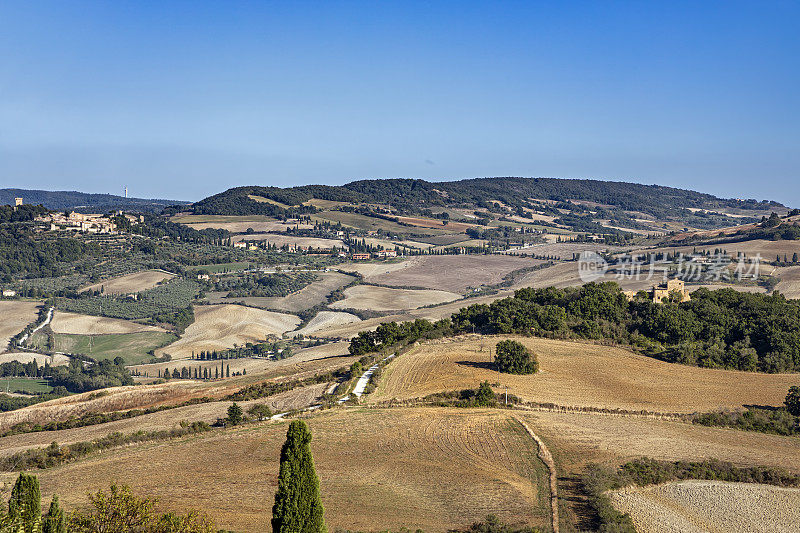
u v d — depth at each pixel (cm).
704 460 7362
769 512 6066
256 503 6400
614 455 7588
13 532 3934
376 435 8419
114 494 4531
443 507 6284
